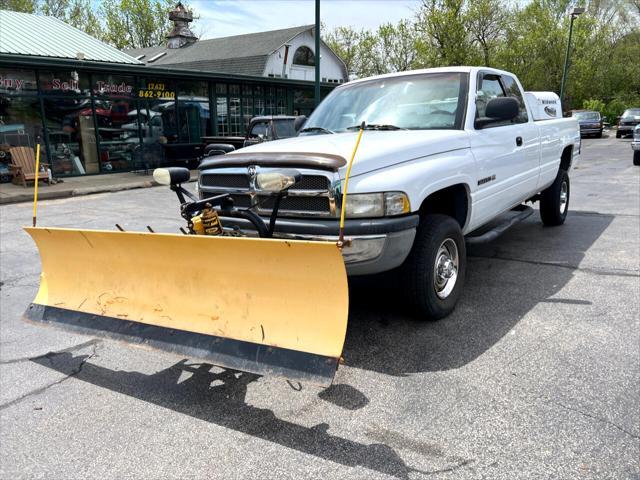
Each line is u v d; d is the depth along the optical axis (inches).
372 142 151.3
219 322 122.6
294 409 122.3
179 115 768.9
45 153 621.6
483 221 192.4
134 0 1715.1
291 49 1178.6
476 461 100.9
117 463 105.8
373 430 112.4
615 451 101.7
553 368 134.5
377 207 135.5
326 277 109.0
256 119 469.7
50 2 1581.0
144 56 1400.1
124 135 701.9
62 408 127.3
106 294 140.0
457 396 123.6
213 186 157.5
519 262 229.1
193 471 102.4
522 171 222.1
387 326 164.4
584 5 2018.9
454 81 189.9
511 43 1512.1
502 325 162.2
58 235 142.3
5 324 184.4
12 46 595.8
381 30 1723.7
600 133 1305.4
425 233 155.4
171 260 126.6
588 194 420.5
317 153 138.6
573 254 239.6
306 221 138.7
